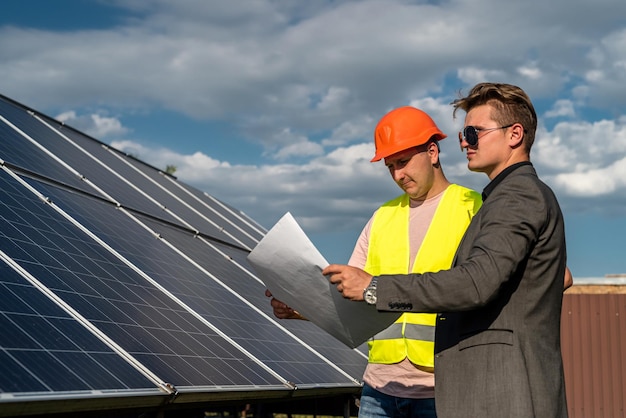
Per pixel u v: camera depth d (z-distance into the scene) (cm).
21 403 385
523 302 356
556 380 356
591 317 2003
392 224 528
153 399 506
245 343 746
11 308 480
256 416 1145
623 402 1956
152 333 605
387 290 363
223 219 1475
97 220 819
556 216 363
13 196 700
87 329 529
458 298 346
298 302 425
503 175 378
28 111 1141
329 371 844
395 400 496
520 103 388
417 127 509
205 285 867
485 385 352
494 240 348
